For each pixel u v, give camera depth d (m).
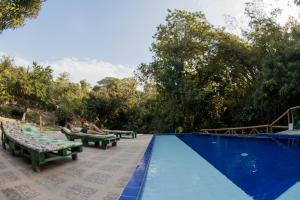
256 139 9.05
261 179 4.07
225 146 8.27
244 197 3.26
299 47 9.54
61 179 4.19
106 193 3.49
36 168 4.69
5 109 25.22
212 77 16.67
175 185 3.82
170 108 17.12
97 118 29.92
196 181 4.05
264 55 13.42
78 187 3.76
